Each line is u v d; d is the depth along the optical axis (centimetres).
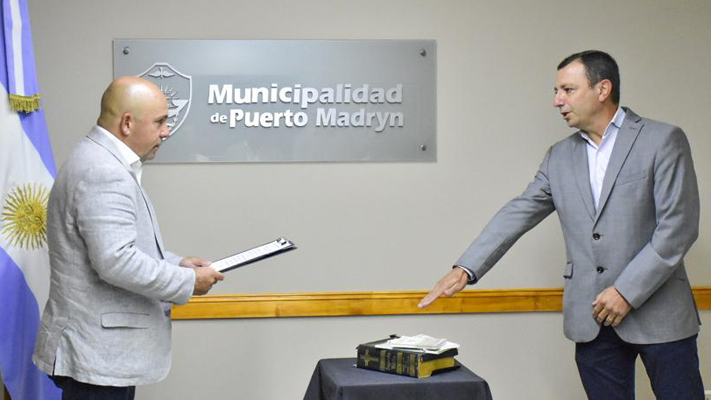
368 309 368
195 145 363
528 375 375
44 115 335
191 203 363
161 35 362
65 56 358
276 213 366
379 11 370
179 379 363
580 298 272
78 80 359
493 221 297
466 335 373
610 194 267
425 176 371
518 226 294
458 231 372
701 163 378
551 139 374
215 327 364
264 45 366
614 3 376
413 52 370
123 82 246
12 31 291
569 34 374
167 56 362
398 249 370
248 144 365
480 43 373
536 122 374
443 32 371
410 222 371
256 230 366
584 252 272
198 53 363
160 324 244
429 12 371
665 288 263
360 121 369
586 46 375
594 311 264
